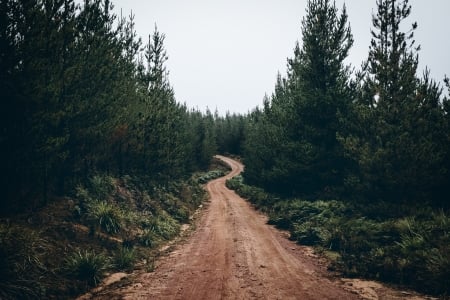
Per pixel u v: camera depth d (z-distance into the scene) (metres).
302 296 7.53
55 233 10.31
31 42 9.71
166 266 10.45
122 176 19.52
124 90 17.00
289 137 21.52
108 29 15.82
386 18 15.34
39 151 10.19
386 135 14.64
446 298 7.23
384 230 11.80
